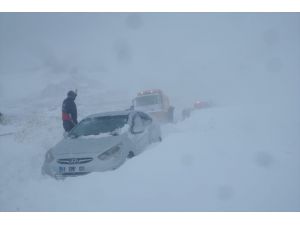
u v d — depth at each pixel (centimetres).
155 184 504
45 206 502
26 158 804
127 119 816
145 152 652
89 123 828
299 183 460
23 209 504
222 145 644
